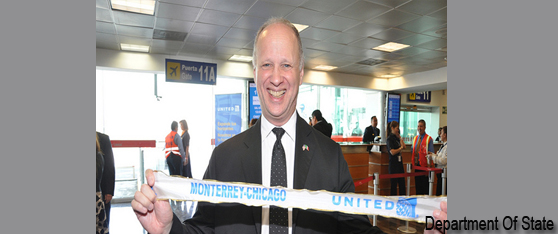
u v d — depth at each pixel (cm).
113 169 223
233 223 110
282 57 105
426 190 523
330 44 668
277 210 111
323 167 115
